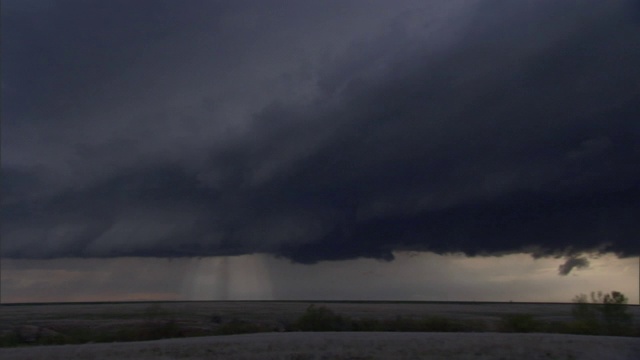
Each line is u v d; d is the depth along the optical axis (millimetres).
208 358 36125
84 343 46500
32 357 37375
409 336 42156
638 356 36594
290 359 35844
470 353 36812
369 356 36125
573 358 36062
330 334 44375
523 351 37219
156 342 41500
